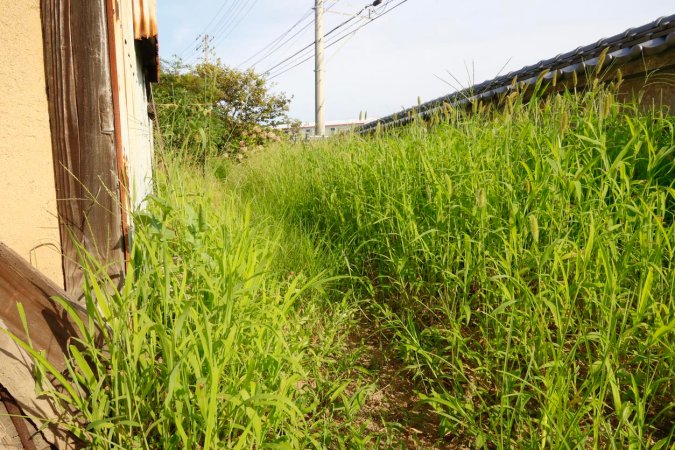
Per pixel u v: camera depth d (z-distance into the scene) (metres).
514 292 2.06
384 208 3.13
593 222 1.81
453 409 1.80
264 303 1.91
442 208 2.54
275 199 5.03
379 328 2.62
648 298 1.82
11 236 1.63
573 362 1.67
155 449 1.46
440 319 2.46
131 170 2.29
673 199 2.36
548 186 2.17
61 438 1.43
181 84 10.10
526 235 2.13
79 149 1.68
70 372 1.39
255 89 11.30
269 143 9.01
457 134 3.07
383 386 2.12
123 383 1.39
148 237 1.84
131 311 1.54
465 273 2.08
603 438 1.59
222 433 1.51
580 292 2.03
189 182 2.67
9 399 1.40
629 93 3.61
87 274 1.71
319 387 1.89
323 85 17.38
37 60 1.62
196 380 1.42
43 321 1.51
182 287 1.64
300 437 1.58
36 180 1.65
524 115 2.90
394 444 1.71
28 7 1.59
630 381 1.66
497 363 1.90
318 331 2.43
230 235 2.16
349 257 3.28
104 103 1.69
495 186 2.42
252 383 1.47
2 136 1.59
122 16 2.53
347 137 5.16
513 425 1.71
